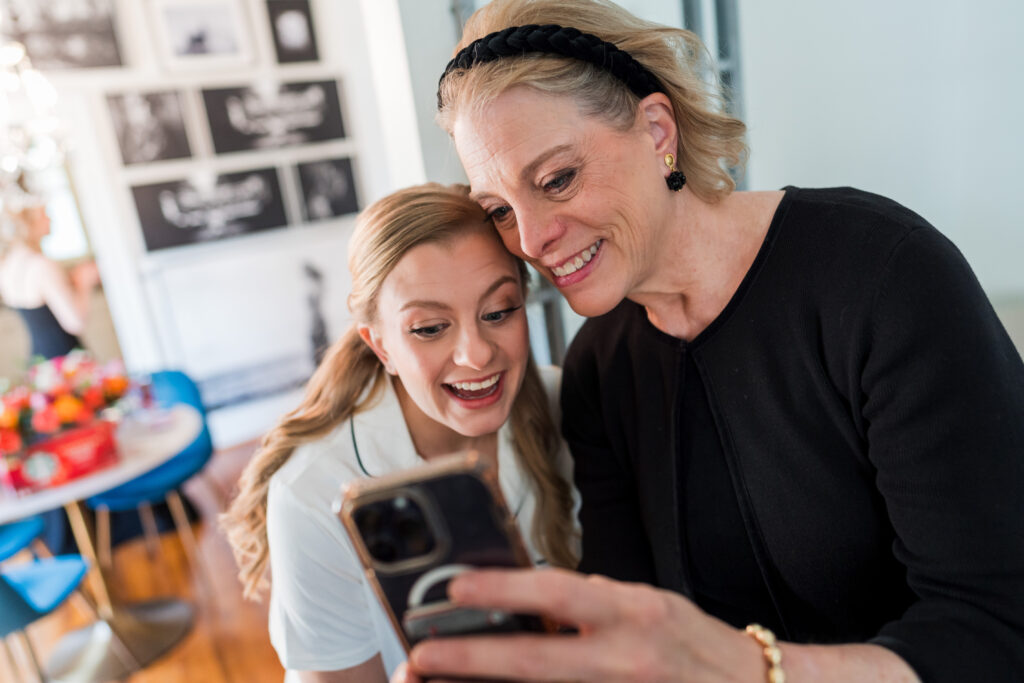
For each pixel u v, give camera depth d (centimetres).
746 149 73
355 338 88
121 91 381
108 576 271
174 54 392
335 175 451
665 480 82
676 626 40
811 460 71
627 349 86
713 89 71
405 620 41
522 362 78
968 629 55
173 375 300
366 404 88
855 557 72
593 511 94
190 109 401
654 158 66
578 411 95
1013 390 58
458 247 70
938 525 58
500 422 79
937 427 58
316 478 82
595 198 62
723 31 173
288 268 441
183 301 412
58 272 351
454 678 40
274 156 429
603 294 67
